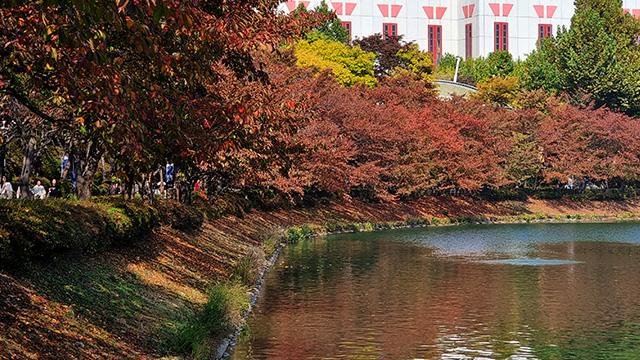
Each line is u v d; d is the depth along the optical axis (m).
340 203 78.81
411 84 95.81
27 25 12.29
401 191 80.44
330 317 24.55
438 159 83.94
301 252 48.00
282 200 68.50
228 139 14.94
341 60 113.38
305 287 31.59
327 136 63.75
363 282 33.44
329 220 71.94
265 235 49.94
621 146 103.44
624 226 80.94
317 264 40.78
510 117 100.00
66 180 43.34
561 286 32.50
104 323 14.85
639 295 29.81
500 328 23.08
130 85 12.65
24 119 28.09
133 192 32.53
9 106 25.19
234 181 44.91
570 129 101.12
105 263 19.89
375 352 19.70
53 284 15.31
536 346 20.66
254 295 28.77
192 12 12.55
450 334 22.09
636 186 112.81
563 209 99.56
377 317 24.72
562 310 26.28
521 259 44.53
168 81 16.16
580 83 122.31
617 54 126.12
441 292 30.52
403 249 50.84
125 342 14.43
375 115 78.19
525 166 96.56
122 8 9.52
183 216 33.97
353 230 70.50
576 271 38.34
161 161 15.48
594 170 102.19
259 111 15.11
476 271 38.19
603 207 102.62
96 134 13.87
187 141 15.18
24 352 10.91
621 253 48.88
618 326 23.45
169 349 15.62
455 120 89.50
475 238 62.16
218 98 17.61
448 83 154.38
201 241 34.38
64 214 18.16
